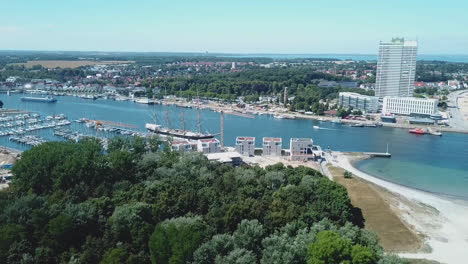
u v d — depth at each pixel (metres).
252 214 187.75
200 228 171.25
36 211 171.50
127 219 172.50
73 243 169.50
